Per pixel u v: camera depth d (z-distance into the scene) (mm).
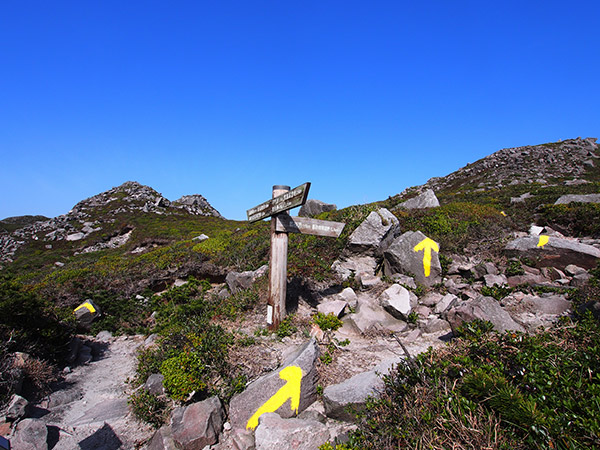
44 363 6332
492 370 3576
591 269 8328
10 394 5312
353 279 9375
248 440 4254
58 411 5559
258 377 5371
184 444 4266
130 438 4801
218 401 4781
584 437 2662
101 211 42312
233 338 6438
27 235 37531
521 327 6027
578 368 3547
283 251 7246
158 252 16938
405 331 7176
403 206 16453
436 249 9328
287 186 7359
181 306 9609
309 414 4594
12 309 6688
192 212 46219
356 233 10422
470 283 9000
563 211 12461
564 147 45562
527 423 2859
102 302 11047
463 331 4973
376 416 3848
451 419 3117
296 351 5762
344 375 5367
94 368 7480
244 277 10047
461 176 45188
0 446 3158
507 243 10289
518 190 22406
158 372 6164
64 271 15984
